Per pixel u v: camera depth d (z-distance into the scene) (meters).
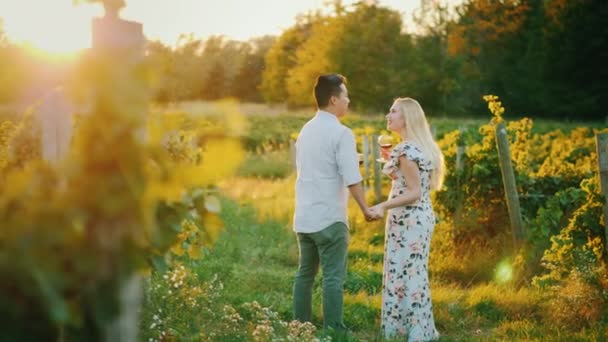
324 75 5.32
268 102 62.31
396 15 57.34
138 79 1.60
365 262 8.30
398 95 55.47
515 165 8.85
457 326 5.85
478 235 8.60
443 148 10.62
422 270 5.36
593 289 5.71
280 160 23.53
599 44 51.09
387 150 5.95
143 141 1.70
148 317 4.06
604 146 6.15
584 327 5.48
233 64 52.09
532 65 53.62
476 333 5.68
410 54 55.75
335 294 5.31
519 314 6.04
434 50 56.78
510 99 55.12
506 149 7.91
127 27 2.31
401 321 5.35
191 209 2.37
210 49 48.78
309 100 56.75
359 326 5.84
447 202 8.82
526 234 7.86
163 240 2.12
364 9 58.00
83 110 1.64
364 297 6.57
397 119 5.32
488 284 7.18
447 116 55.94
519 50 56.28
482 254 8.03
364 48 55.50
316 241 5.34
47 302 1.58
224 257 8.35
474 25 57.09
